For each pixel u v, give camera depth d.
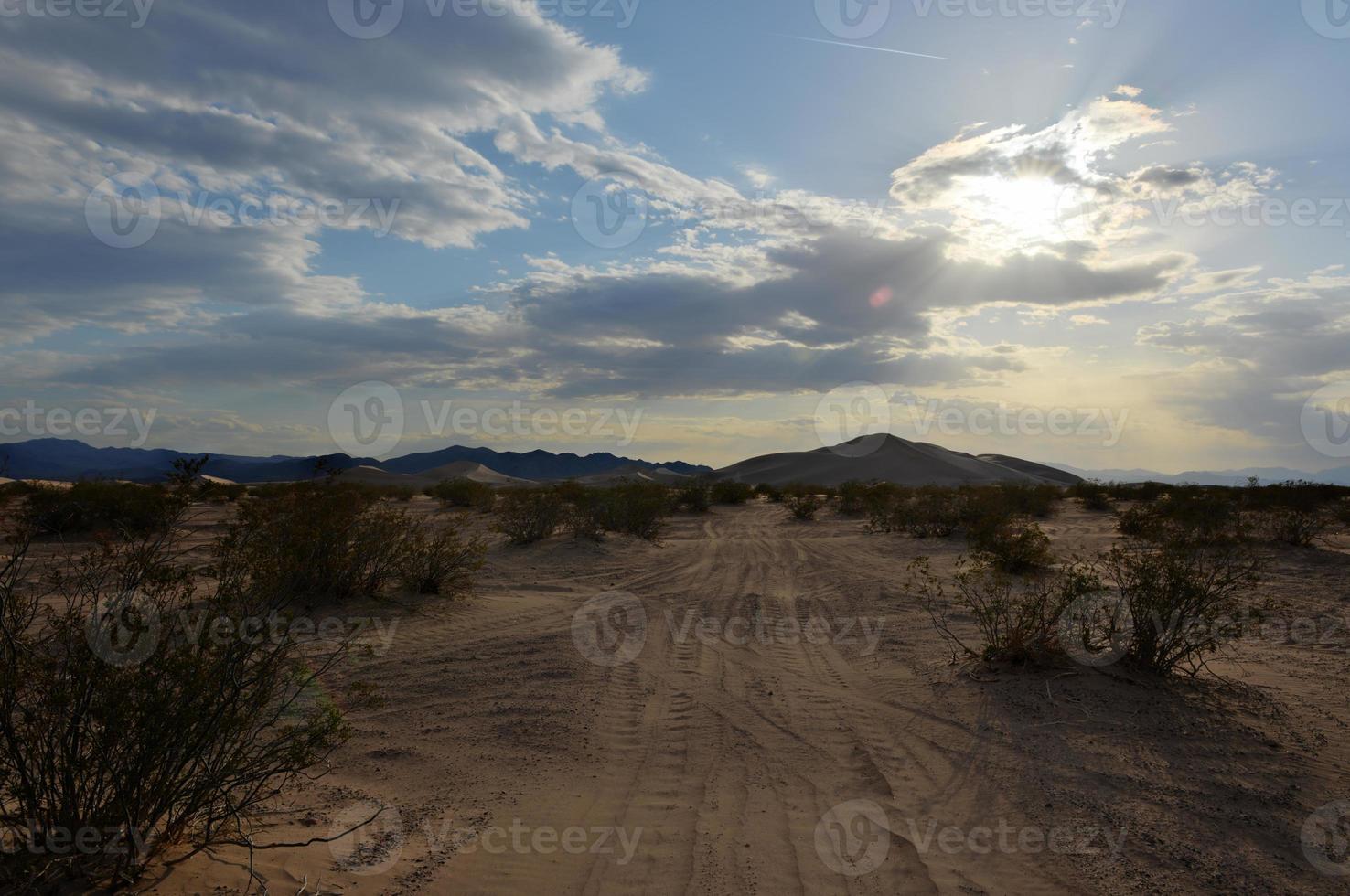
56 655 3.12
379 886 3.31
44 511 11.60
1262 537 17.09
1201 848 3.71
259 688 3.64
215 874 3.19
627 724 5.83
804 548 18.58
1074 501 38.97
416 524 11.39
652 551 17.23
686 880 3.49
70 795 2.98
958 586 11.65
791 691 6.66
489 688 6.67
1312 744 5.01
